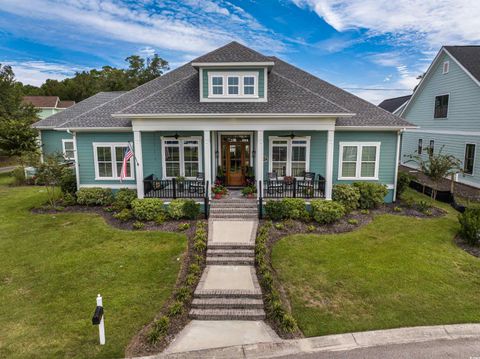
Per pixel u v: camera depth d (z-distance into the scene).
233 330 6.81
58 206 15.36
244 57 14.12
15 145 22.91
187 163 16.19
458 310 7.20
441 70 22.59
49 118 22.53
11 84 36.97
